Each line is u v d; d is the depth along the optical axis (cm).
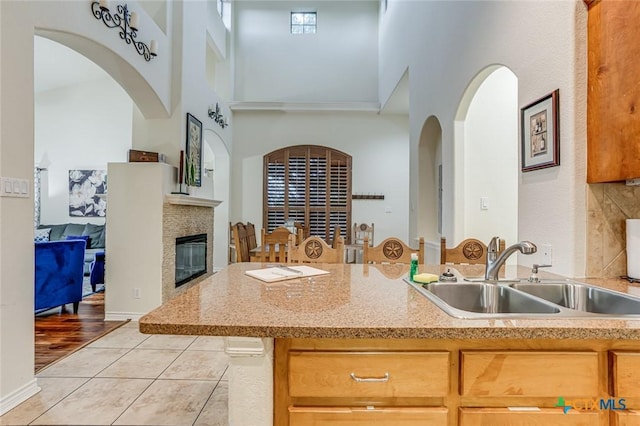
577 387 97
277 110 679
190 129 438
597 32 160
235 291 133
